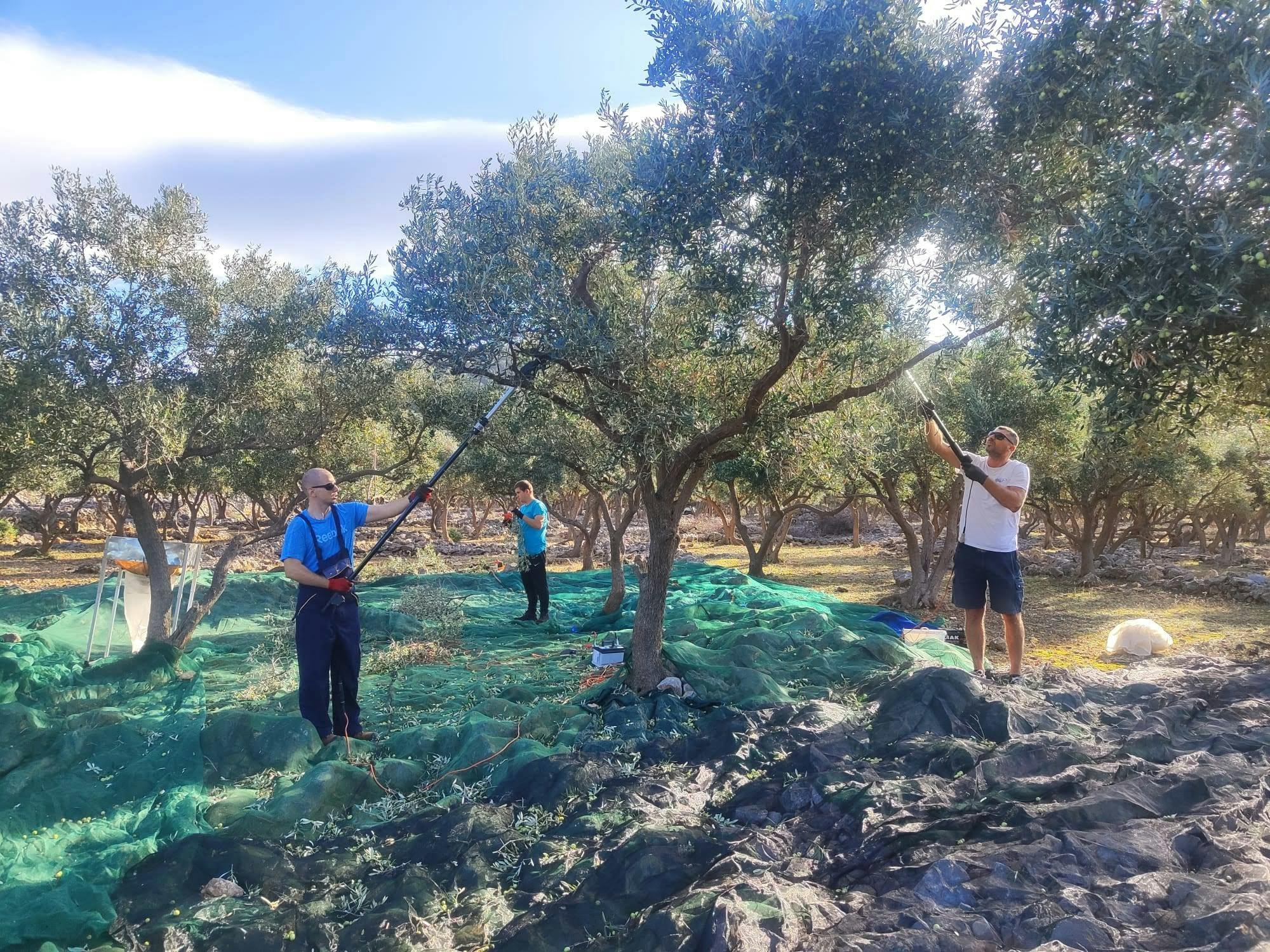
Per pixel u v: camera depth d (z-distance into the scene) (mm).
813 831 3980
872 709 5656
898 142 5086
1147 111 4289
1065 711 5422
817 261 5824
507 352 6504
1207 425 8547
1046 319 4070
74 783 5176
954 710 5234
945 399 13266
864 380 7156
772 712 5699
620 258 7027
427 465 17391
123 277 8562
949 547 16141
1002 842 3490
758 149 5211
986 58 4980
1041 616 15586
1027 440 13891
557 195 6805
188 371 9016
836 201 5441
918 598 16484
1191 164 3459
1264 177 3402
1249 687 5746
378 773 5184
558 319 5941
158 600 8914
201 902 3709
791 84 5094
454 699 7160
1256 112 3432
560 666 8414
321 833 4500
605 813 4332
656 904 3338
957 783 4289
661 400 6168
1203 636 12859
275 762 5496
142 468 8438
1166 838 3383
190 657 8203
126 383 8211
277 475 11633
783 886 3246
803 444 7344
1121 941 2740
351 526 6289
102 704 6906
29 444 7539
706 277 5703
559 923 3314
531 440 10508
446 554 31484
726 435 6320
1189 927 2748
